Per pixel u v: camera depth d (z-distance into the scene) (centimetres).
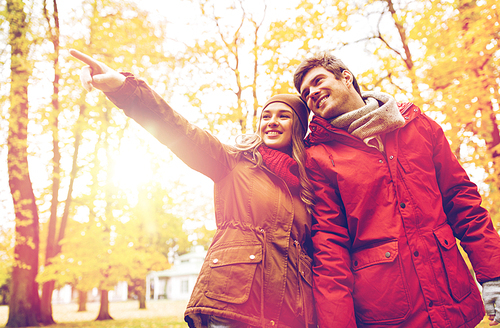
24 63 872
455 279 149
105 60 873
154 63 878
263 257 152
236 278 147
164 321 1231
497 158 468
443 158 169
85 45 909
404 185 160
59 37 906
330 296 153
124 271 1170
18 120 930
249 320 141
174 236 2216
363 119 167
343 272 158
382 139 170
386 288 151
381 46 705
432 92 479
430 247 151
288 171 169
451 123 465
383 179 163
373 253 157
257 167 171
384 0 678
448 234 155
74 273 1080
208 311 142
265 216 159
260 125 188
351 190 164
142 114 150
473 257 154
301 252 164
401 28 648
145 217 1315
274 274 151
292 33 716
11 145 953
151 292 5475
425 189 159
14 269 1102
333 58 190
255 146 179
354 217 163
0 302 3994
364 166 167
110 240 1176
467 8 476
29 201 1013
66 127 1086
